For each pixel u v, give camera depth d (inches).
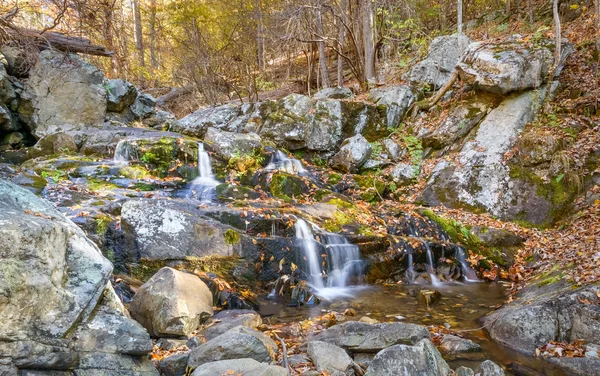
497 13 614.5
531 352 157.2
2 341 90.2
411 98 470.9
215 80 597.3
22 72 445.7
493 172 346.0
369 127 450.6
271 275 229.6
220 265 218.1
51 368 98.3
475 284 257.6
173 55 689.0
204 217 235.1
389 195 376.5
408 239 275.9
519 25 549.6
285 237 244.1
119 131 413.4
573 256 229.3
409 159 409.1
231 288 208.8
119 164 339.0
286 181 337.4
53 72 452.4
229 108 479.5
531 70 371.2
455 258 279.0
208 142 385.1
